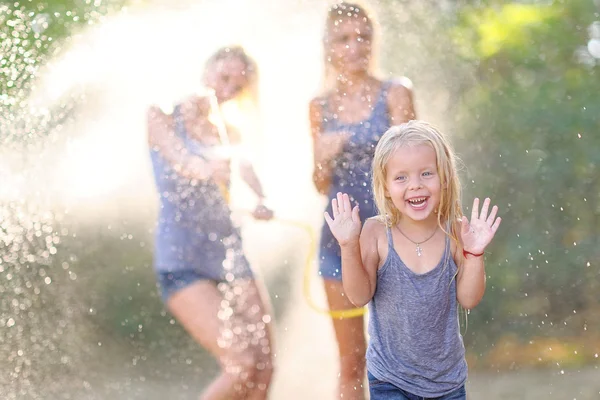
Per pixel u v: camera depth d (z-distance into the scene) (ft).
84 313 28.12
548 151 40.47
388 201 15.64
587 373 28.35
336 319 20.70
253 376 19.06
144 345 27.78
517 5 42.98
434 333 15.56
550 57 43.37
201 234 19.71
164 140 20.31
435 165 15.34
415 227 15.52
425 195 15.24
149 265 30.55
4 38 28.76
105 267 29.84
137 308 29.48
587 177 39.86
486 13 42.01
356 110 21.15
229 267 19.63
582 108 41.52
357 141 20.98
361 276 15.35
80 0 30.12
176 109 20.86
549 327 34.50
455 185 15.58
